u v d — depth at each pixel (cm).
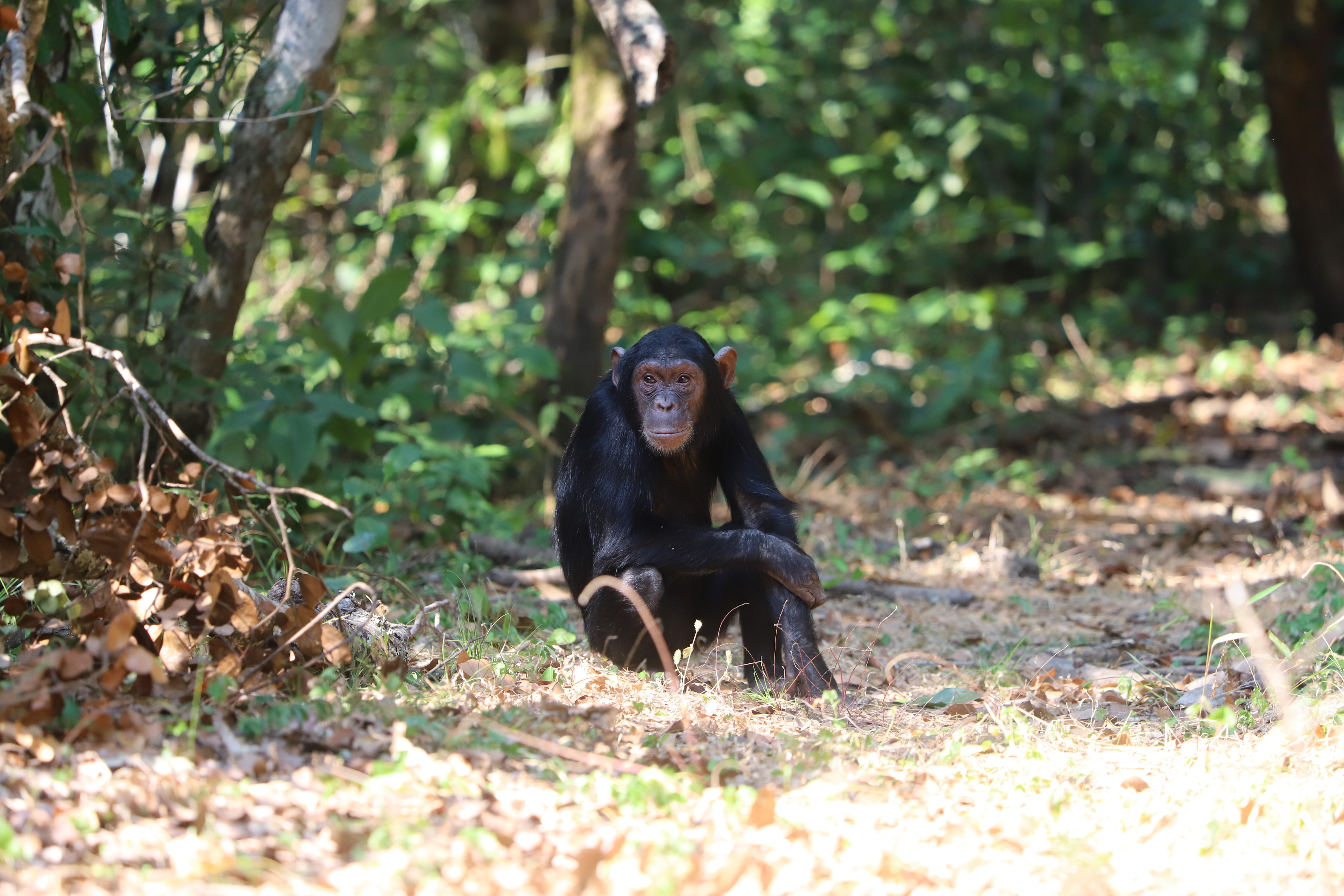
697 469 1005
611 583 850
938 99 3028
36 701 654
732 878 572
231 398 1352
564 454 1016
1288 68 2631
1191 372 2667
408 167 2322
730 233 2844
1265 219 3781
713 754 761
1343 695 881
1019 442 2181
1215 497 1847
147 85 1256
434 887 545
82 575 812
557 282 1830
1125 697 948
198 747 676
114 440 1221
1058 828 678
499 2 2628
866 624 1195
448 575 1169
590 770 723
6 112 755
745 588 981
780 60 2855
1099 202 3278
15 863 543
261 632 801
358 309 1565
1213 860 637
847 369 2453
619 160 1792
